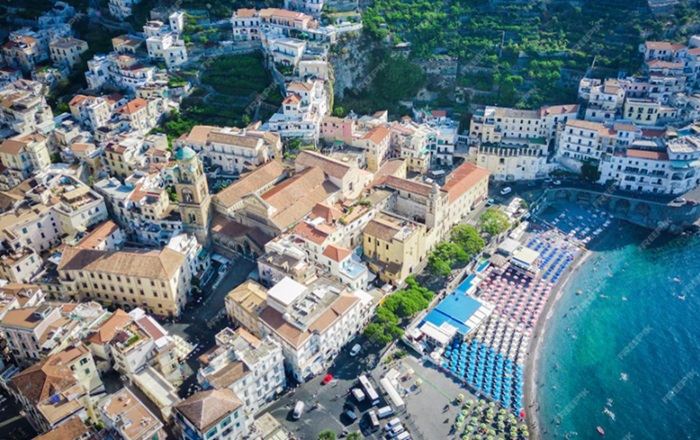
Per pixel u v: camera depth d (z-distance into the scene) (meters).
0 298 184.25
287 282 191.12
